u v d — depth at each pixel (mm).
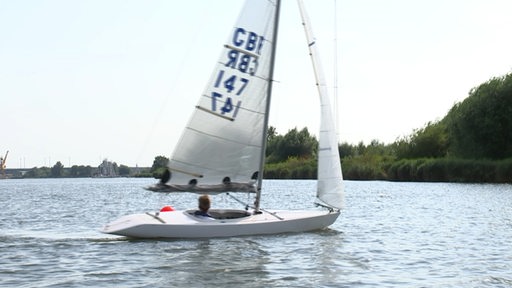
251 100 26719
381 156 110250
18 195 81062
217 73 26109
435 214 40188
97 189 108562
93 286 17016
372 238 27250
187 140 25875
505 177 82875
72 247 23891
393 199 56844
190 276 18422
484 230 30406
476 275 18672
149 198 70500
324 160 28156
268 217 26688
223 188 26344
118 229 24422
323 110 28156
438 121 102688
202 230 24891
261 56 26828
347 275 18719
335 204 28109
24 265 20156
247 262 20625
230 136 26438
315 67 28109
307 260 21188
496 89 87000
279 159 138000
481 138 87562
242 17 26578
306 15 28141
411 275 18734
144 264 20219
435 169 91250
